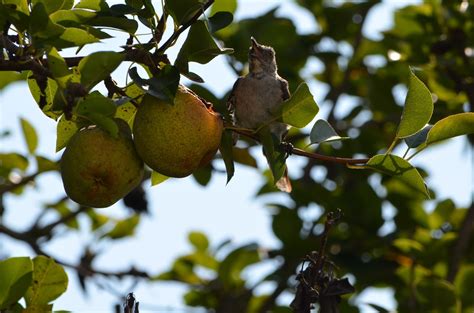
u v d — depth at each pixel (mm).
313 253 7320
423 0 14430
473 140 14141
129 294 6734
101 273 13562
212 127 6867
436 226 13617
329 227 7168
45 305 7680
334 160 7121
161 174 7266
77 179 6781
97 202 6953
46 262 7785
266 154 7207
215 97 11781
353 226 13344
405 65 14648
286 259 13352
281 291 13242
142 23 6812
